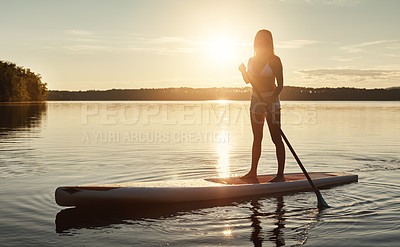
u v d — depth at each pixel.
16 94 70.94
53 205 3.86
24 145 8.78
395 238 2.91
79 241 2.89
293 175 5.28
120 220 3.47
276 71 4.89
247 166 6.20
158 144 9.20
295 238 2.94
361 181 5.09
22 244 2.82
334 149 8.20
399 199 4.08
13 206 3.79
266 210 3.79
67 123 16.36
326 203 3.93
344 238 2.92
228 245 2.80
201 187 4.28
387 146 8.63
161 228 3.22
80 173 5.44
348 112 26.81
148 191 4.06
